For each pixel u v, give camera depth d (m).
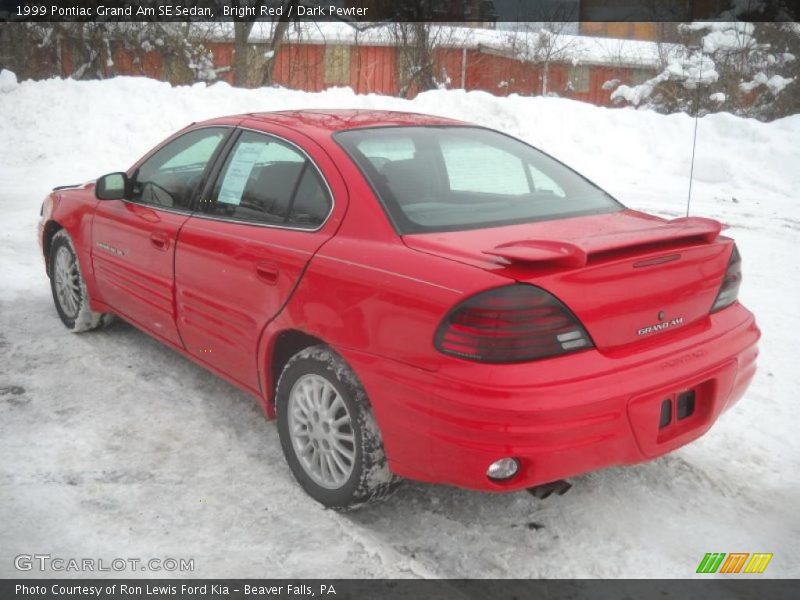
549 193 3.59
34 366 4.70
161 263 4.13
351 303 2.97
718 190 12.09
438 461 2.72
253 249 3.47
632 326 2.79
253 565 2.88
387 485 3.07
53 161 13.13
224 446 3.79
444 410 2.64
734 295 3.25
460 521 3.20
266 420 4.07
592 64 21.73
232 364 3.76
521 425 2.52
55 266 5.36
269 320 3.38
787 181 12.42
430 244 2.92
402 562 2.90
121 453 3.69
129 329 5.38
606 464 2.74
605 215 3.44
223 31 21.73
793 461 3.72
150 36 20.33
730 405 3.19
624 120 14.84
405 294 2.78
